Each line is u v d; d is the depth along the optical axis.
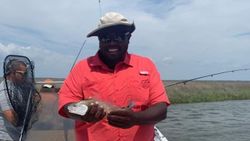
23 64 4.62
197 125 18.39
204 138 14.60
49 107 4.53
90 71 2.50
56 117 4.44
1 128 4.53
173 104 31.67
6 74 4.59
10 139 4.48
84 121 2.27
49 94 4.66
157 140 5.45
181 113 24.05
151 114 2.29
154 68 2.61
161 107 2.40
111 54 2.49
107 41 2.49
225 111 25.48
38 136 4.28
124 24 2.46
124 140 2.44
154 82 2.52
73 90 2.50
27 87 4.54
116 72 2.48
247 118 21.59
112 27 2.46
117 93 2.45
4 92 4.57
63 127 4.34
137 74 2.49
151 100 2.49
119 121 2.15
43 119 4.43
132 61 2.53
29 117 4.41
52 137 4.25
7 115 4.52
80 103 2.21
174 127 17.53
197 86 38.19
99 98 2.46
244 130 16.86
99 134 2.45
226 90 39.16
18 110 4.52
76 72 2.55
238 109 26.98
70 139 4.22
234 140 14.23
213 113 24.14
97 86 2.46
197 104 31.67
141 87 2.48
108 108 2.21
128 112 2.16
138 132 2.46
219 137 14.80
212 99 35.00
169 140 14.16
